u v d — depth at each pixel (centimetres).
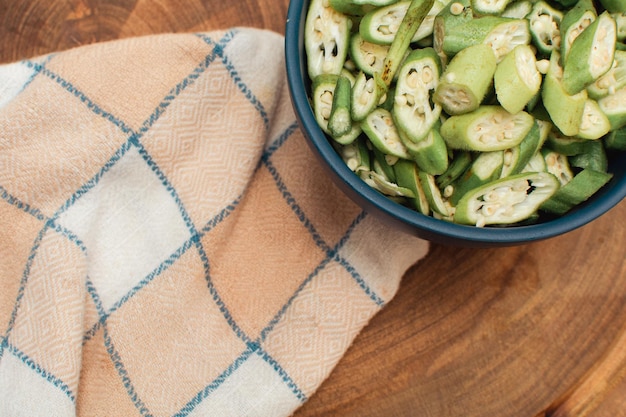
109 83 52
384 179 50
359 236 54
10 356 52
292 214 54
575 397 54
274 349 53
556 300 54
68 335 51
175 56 53
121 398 53
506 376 54
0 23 55
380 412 54
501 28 48
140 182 53
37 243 52
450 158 49
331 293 54
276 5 55
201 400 53
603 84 49
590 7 48
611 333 54
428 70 48
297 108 48
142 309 53
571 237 54
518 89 47
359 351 54
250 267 54
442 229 47
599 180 48
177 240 53
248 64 53
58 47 55
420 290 54
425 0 47
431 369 54
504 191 49
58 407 51
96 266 53
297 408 54
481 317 54
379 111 49
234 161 54
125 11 55
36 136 52
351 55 50
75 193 53
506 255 54
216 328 53
